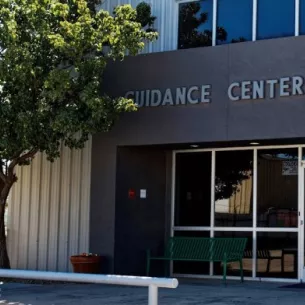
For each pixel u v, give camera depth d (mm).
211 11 12859
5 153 12328
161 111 12594
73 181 14211
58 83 11227
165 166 13953
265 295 10289
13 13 11562
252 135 11547
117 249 12867
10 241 14875
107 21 11883
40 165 14695
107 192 13023
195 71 12281
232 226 13094
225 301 9531
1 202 13180
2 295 10523
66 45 11414
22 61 11305
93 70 11859
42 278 4129
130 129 12891
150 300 3807
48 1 11781
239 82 11758
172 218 13844
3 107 11625
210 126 12016
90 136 13984
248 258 12828
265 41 11594
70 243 14117
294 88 11188
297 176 12422
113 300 9875
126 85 13000
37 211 14602
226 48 11984
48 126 11750
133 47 11875
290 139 11438
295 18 11828
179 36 13203
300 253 12266
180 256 13227
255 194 12852
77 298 10141
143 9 13000
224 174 13289
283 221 12523
